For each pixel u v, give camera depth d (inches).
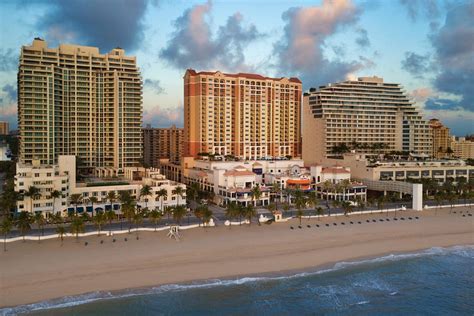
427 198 7746.1
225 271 3914.9
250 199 6865.2
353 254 4530.0
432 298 3609.7
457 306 3479.3
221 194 7140.8
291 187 7573.8
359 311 3339.1
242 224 5442.9
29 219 4621.1
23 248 4269.2
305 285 3742.6
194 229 5147.6
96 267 3841.0
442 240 5167.3
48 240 4552.2
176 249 4370.1
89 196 6008.9
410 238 5177.2
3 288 3378.4
